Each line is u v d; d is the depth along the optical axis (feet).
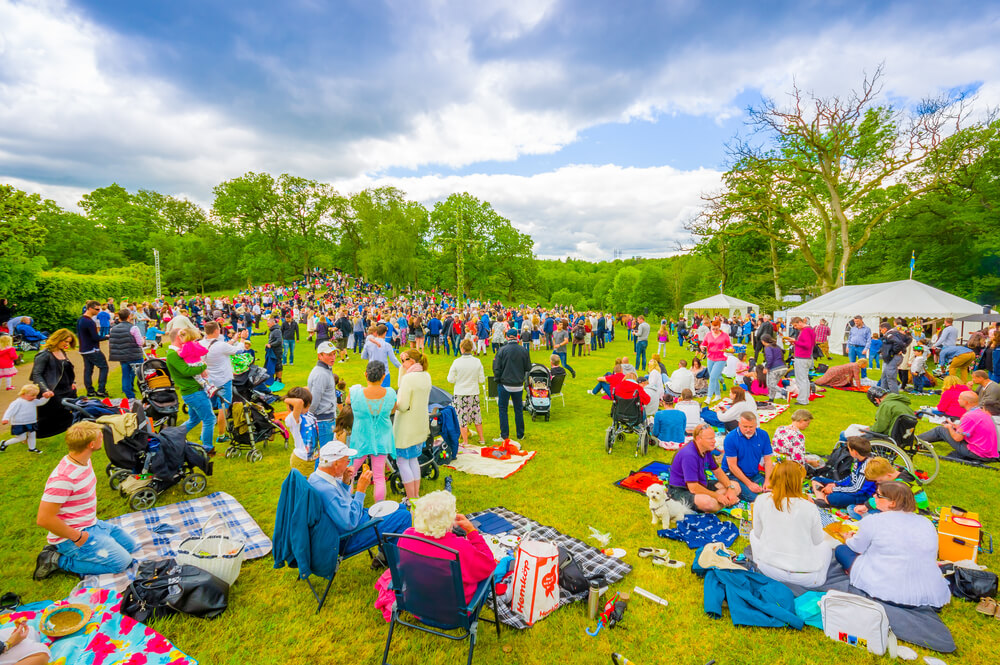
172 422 23.79
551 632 11.82
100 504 18.13
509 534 15.99
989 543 15.94
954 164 85.66
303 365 53.78
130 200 290.35
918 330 63.41
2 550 14.90
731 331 76.33
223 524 14.98
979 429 23.41
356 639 11.57
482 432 26.68
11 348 34.14
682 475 18.84
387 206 226.38
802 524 13.71
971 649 11.51
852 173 92.89
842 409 36.14
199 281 244.63
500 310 99.45
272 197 231.91
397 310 101.96
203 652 10.89
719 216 103.91
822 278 96.17
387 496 19.71
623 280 239.71
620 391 25.18
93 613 11.19
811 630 12.10
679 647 11.47
